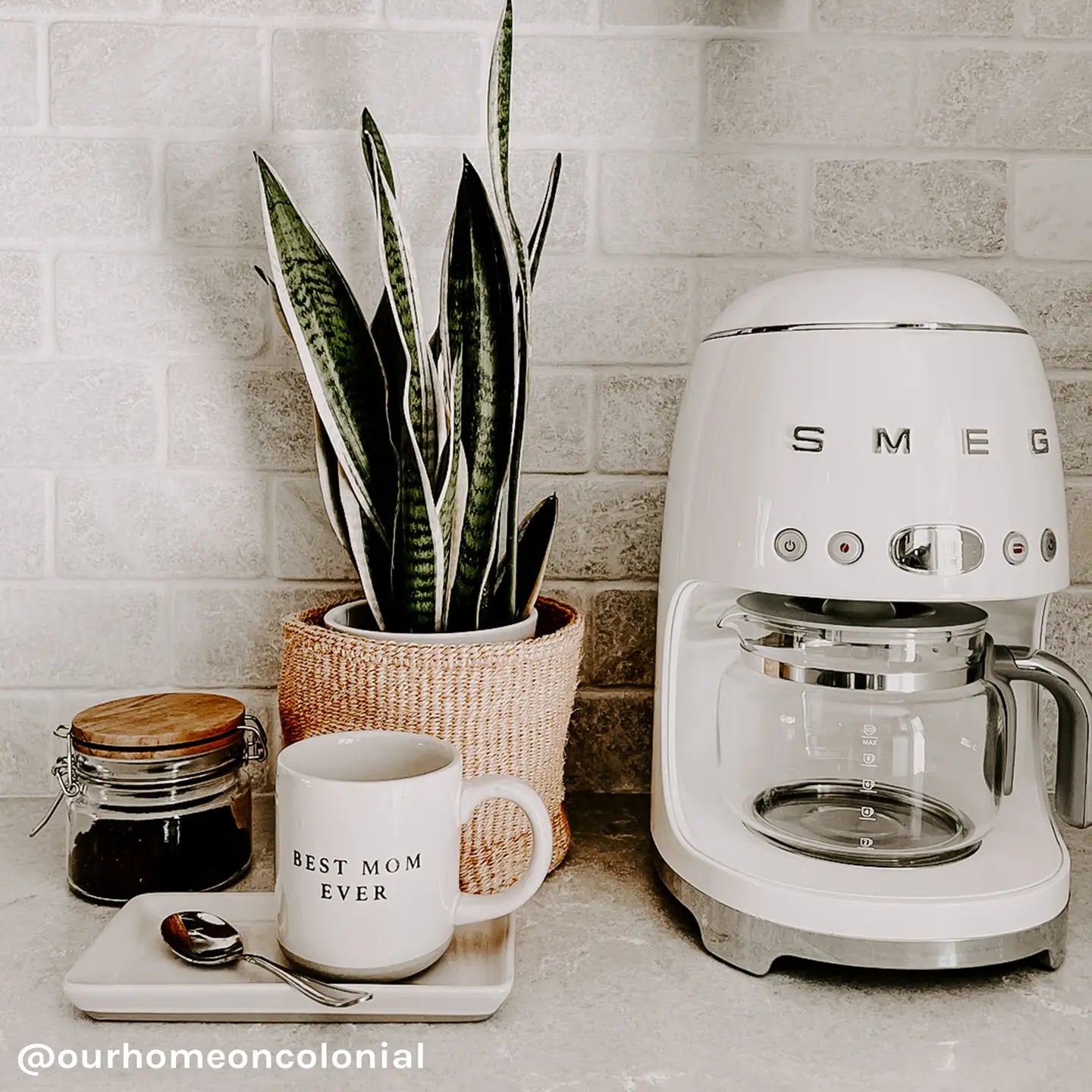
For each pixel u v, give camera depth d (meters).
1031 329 0.96
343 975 0.60
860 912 0.64
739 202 0.95
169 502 0.95
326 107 0.93
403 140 0.94
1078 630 0.98
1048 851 0.71
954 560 0.61
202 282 0.94
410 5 0.93
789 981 0.67
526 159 0.94
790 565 0.63
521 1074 0.57
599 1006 0.63
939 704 0.73
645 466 0.96
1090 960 0.70
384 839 0.59
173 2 0.92
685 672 0.79
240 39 0.92
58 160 0.93
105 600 0.96
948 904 0.63
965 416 0.62
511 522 0.80
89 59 0.92
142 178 0.93
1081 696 0.69
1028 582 0.63
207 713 0.81
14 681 0.96
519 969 0.67
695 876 0.70
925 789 0.73
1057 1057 0.59
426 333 0.95
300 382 0.95
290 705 0.79
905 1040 0.60
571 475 0.97
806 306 0.65
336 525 0.85
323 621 0.84
